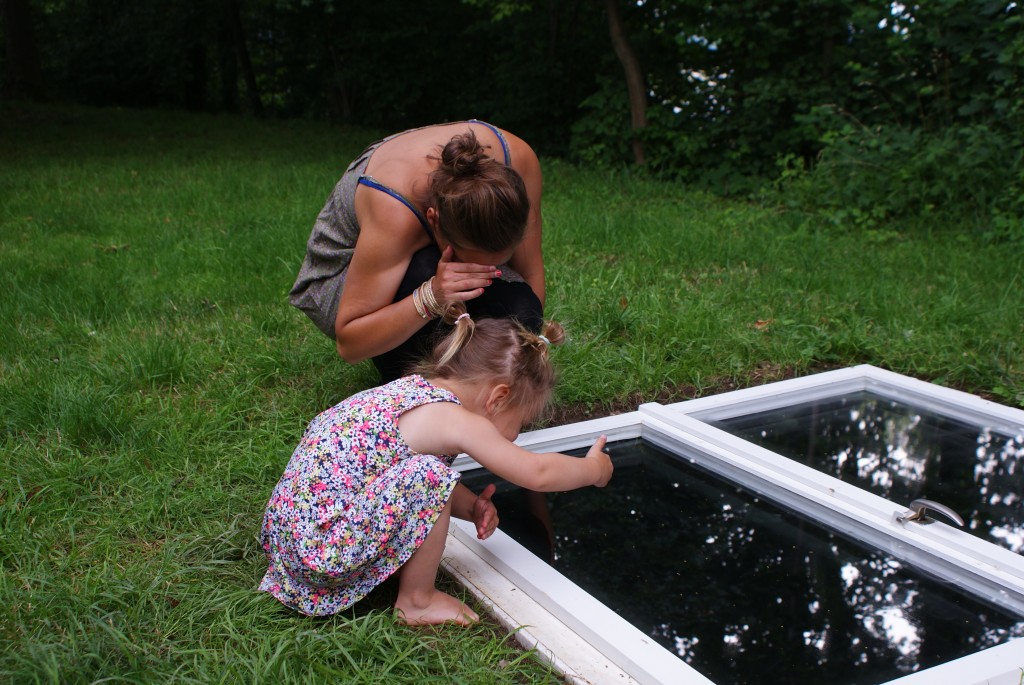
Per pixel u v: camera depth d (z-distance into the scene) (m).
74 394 2.94
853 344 3.89
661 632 1.93
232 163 9.66
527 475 1.99
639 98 9.12
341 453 1.93
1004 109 6.59
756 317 4.25
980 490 2.66
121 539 2.30
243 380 3.36
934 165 6.57
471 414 2.02
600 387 3.39
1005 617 2.01
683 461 2.95
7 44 17.25
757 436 3.09
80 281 4.48
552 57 11.21
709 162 8.59
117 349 3.53
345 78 15.41
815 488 2.55
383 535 1.86
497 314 2.64
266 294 4.41
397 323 2.39
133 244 5.51
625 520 2.49
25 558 2.17
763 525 2.49
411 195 2.39
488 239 2.20
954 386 3.59
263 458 2.70
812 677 1.76
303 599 1.93
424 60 15.39
